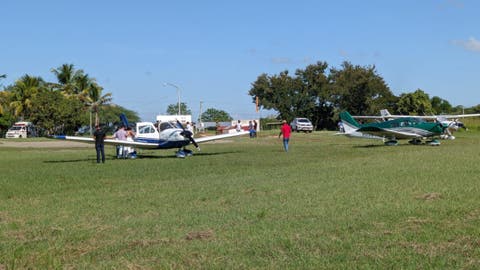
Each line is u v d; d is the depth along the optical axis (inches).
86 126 3344.0
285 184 496.4
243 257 245.4
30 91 2950.3
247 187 486.9
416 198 387.5
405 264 225.6
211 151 1122.7
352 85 2881.4
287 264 232.2
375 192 422.9
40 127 2842.0
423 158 746.8
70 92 3154.5
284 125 1083.9
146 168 737.6
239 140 1750.7
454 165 622.8
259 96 3191.4
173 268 232.4
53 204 426.3
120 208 394.0
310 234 285.1
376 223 306.7
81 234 304.0
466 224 294.4
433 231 281.0
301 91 3117.6
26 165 832.3
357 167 642.2
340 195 414.3
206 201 414.3
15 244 285.1
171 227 315.6
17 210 401.4
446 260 228.7
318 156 904.3
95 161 907.4
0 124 2834.6
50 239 295.0
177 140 977.5
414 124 1222.9
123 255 256.2
